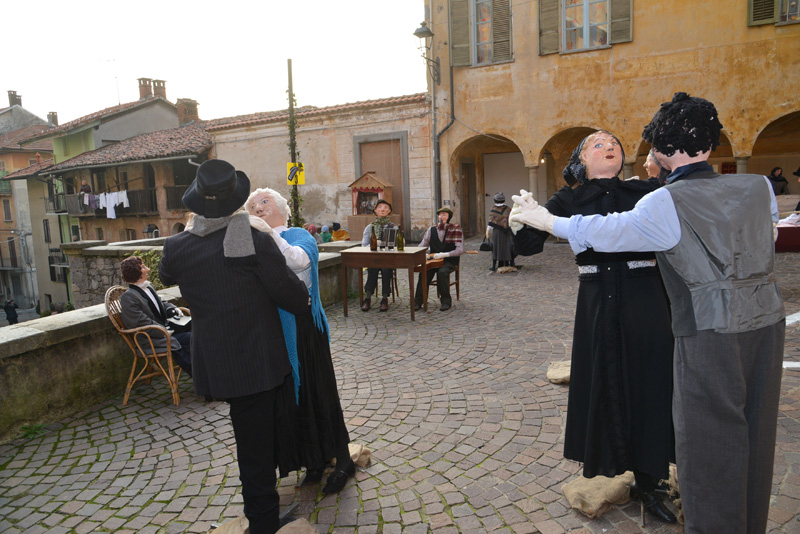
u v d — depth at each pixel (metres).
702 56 12.39
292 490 2.90
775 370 1.76
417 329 6.28
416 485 2.88
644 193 2.26
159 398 4.46
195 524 2.67
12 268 37.31
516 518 2.54
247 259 2.19
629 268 2.24
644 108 13.12
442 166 15.71
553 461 3.05
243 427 2.34
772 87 11.88
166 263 2.28
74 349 4.20
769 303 1.73
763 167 14.16
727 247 1.68
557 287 8.47
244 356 2.26
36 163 34.66
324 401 2.75
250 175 19.31
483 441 3.35
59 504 2.91
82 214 26.67
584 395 2.38
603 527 2.42
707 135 1.77
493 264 10.30
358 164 17.11
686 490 1.80
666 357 2.21
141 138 26.44
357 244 9.20
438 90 15.40
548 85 14.08
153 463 3.34
